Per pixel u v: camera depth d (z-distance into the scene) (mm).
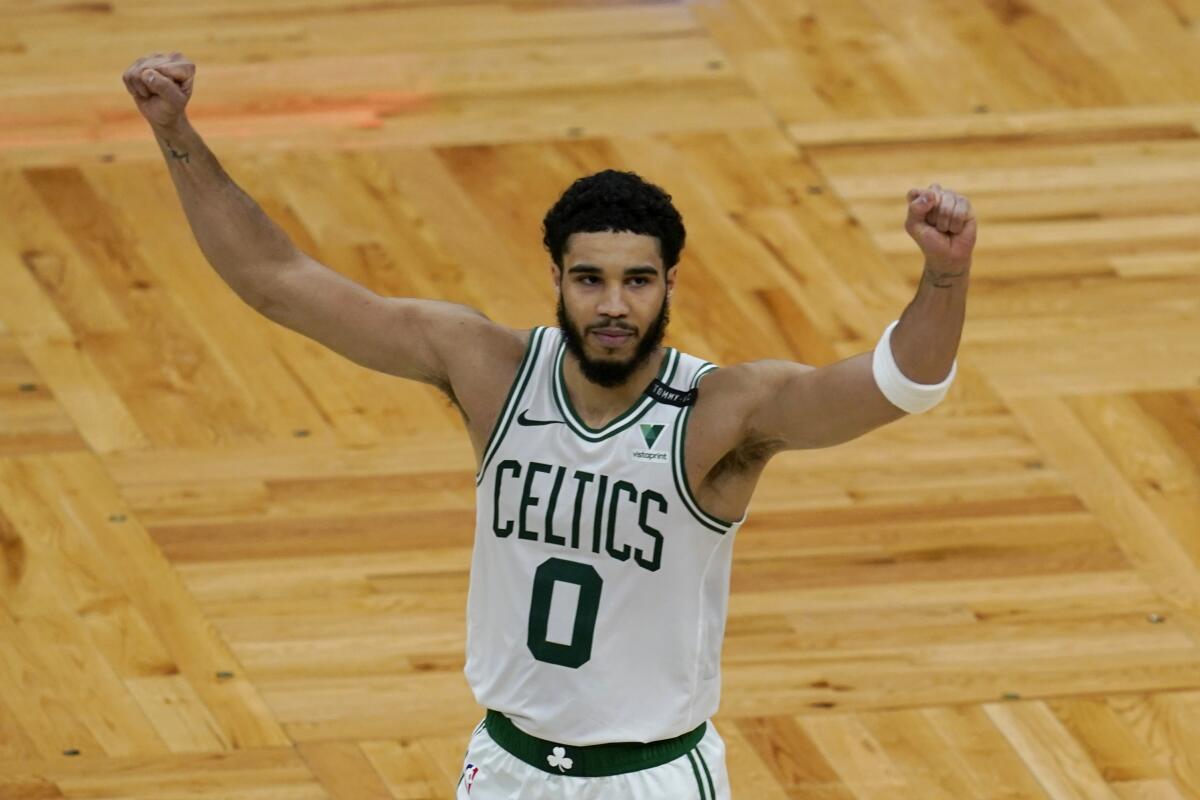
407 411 20250
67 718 16234
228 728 16172
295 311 10750
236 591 17719
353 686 16688
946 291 9133
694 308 21672
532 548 10672
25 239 22594
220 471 19234
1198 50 27031
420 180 23797
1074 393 20688
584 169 24078
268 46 26438
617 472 10406
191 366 20734
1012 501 19109
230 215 10609
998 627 17438
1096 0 28203
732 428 10188
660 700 10883
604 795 11039
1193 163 24641
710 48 26781
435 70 26016
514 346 10773
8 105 25000
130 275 22094
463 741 16109
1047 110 25641
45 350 20875
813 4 27922
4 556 18031
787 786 15547
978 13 27766
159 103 10305
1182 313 21969
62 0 27406
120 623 17297
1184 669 16969
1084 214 23609
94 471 19172
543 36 26875
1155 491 19281
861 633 17359
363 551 18281
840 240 22969
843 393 9617
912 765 15805
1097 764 15836
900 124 25234
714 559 10742
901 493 19203
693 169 24172
